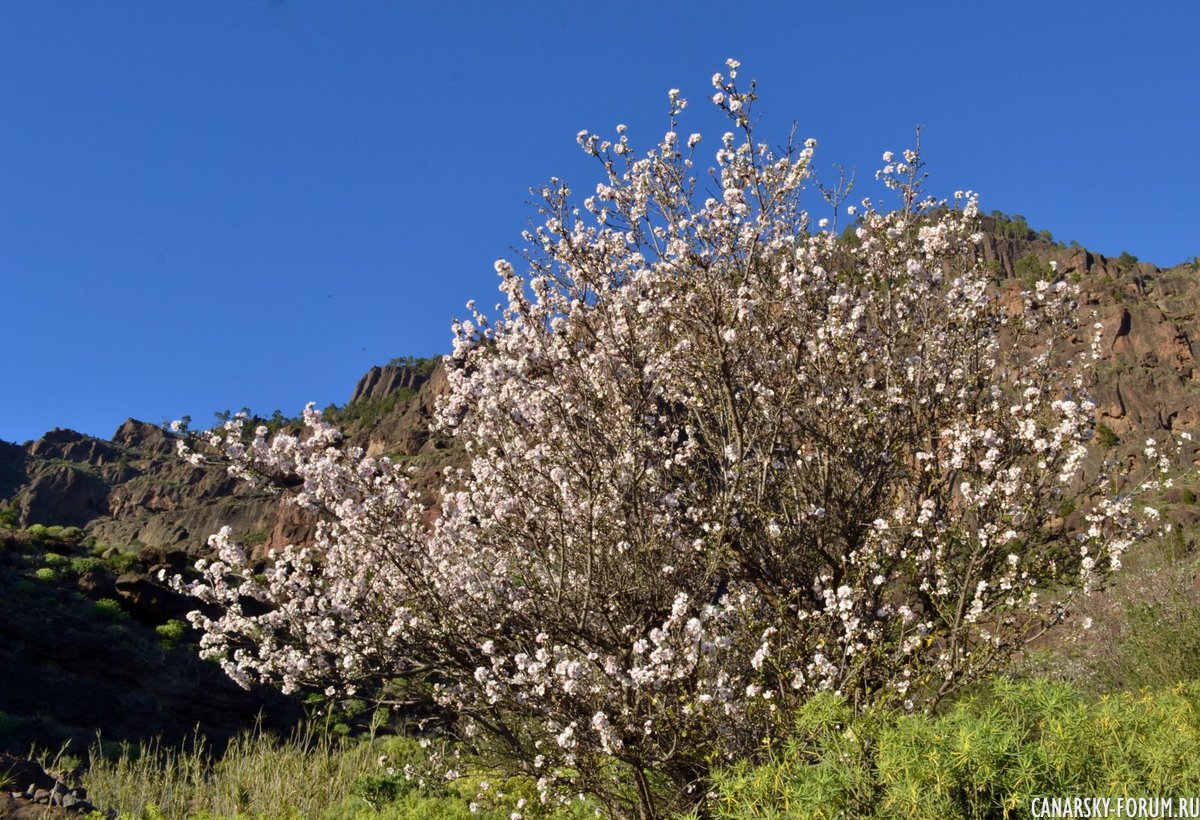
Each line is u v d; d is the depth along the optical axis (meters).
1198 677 7.07
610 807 6.37
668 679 5.32
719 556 6.25
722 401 6.99
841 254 7.99
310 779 10.36
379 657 6.26
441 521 6.82
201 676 20.42
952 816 3.48
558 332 6.20
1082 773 3.59
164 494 114.31
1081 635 6.81
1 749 13.64
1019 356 8.03
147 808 8.91
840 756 3.97
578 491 6.50
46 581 22.56
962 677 5.91
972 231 7.74
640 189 6.82
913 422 7.19
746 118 6.41
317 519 7.09
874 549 6.41
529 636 6.15
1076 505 7.13
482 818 7.28
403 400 98.56
